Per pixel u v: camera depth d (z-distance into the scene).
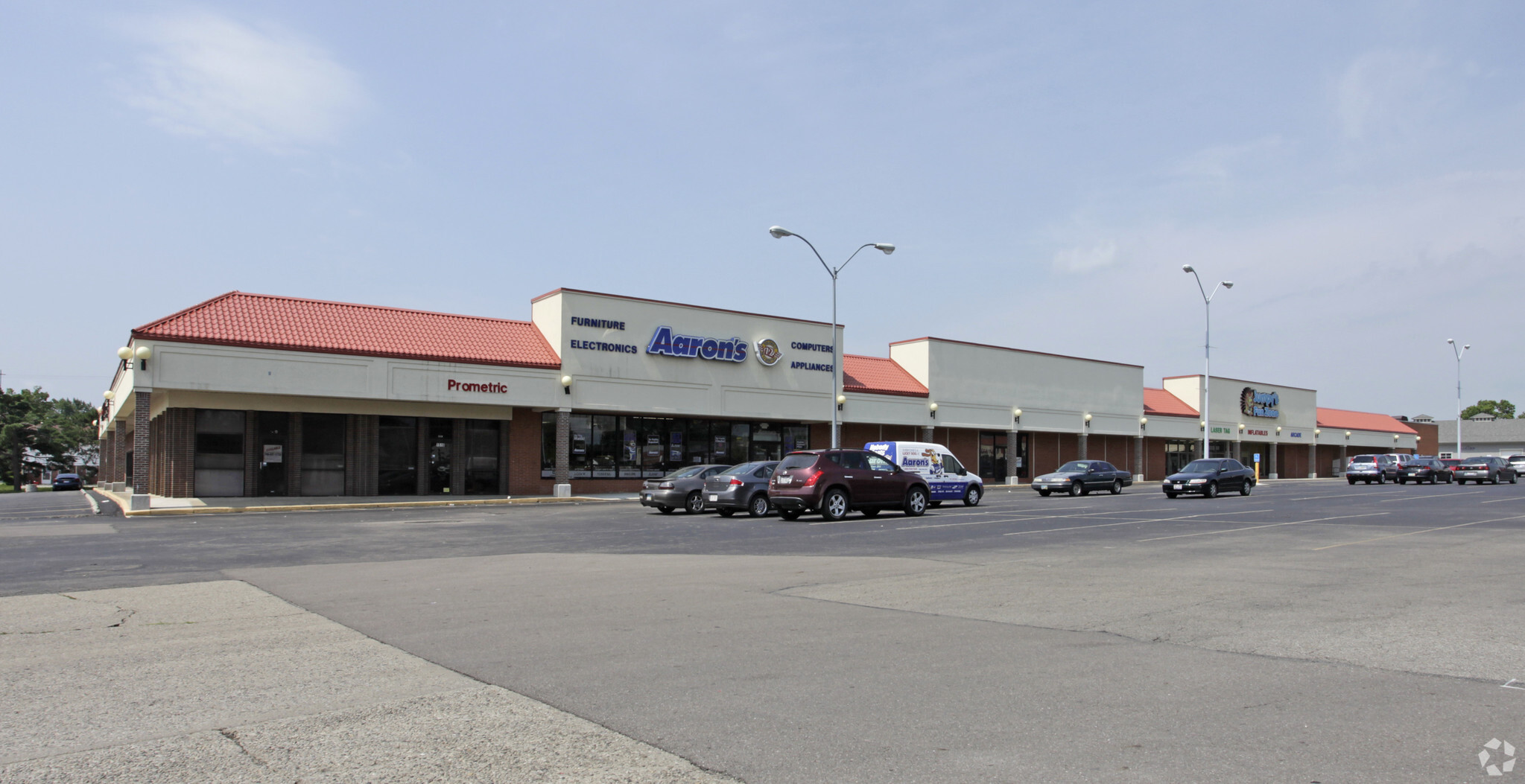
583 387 33.44
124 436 44.28
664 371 35.41
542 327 34.53
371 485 31.05
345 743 5.09
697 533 19.39
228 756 4.86
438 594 10.62
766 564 13.62
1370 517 23.27
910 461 27.95
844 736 5.20
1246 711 5.62
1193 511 25.67
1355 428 73.44
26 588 11.13
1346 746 4.93
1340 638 7.86
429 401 30.53
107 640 7.92
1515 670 6.64
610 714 5.64
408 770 4.66
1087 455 52.25
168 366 26.05
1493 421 94.94
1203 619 8.85
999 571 12.66
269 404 29.20
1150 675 6.59
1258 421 63.66
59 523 22.19
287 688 6.27
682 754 4.89
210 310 28.39
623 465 36.09
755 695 6.08
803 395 39.34
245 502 27.98
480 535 19.09
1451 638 7.82
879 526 20.78
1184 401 59.88
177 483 28.66
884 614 9.25
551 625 8.62
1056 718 5.50
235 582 11.69
